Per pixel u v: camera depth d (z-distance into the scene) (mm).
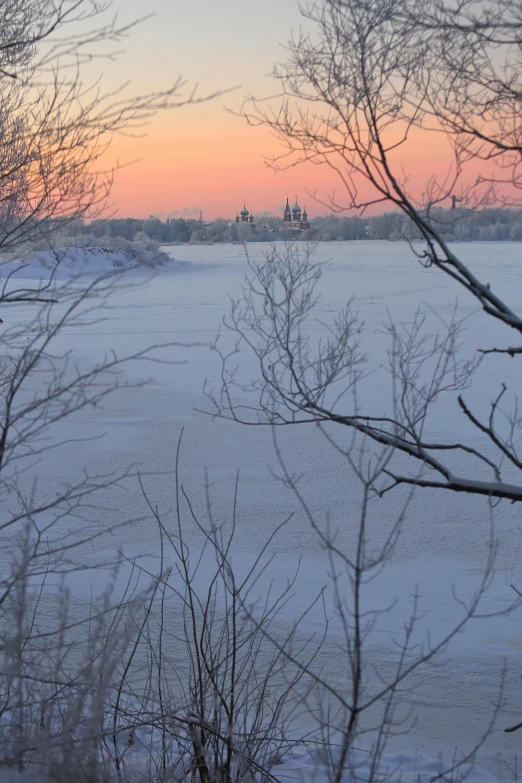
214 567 8031
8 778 2205
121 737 3990
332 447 12312
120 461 11727
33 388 13078
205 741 3562
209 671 3666
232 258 83750
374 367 17734
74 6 3275
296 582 7672
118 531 8898
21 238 3703
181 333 24328
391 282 43719
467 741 5160
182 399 15656
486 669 6121
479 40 3090
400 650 6363
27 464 11375
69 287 3242
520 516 9562
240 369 18297
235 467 11445
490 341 21422
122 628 6258
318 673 5902
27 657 3275
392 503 9938
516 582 7680
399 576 7828
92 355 20141
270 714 4918
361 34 3123
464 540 8781
